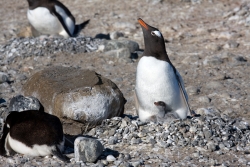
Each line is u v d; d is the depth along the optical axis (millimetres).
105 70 22094
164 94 14062
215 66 22234
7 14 35125
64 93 13883
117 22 30188
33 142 11898
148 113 14594
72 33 26812
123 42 23984
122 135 13516
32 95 14719
